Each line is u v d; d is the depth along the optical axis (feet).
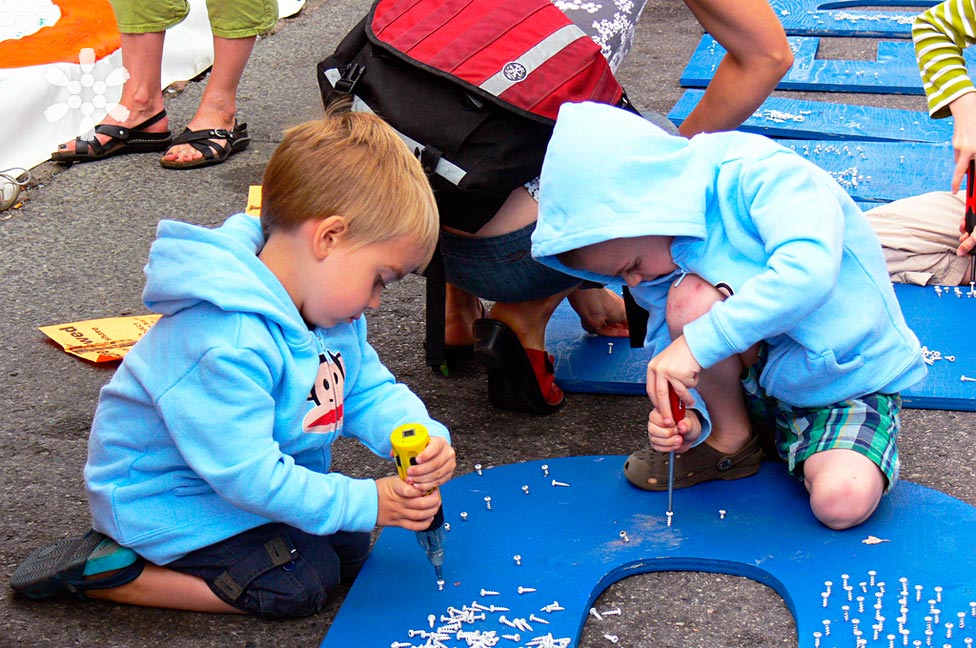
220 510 5.91
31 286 10.37
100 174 13.02
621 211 6.22
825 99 15.39
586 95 7.28
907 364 6.70
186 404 5.45
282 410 5.78
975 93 9.14
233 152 13.66
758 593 6.22
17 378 8.77
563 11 7.88
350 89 7.52
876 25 18.40
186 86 15.97
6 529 6.88
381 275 5.78
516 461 7.61
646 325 7.81
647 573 6.42
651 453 7.06
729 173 6.40
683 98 15.23
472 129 7.07
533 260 7.56
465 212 7.33
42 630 5.96
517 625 5.84
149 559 5.96
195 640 5.89
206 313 5.48
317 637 5.93
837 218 6.20
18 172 12.59
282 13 19.39
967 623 5.75
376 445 6.41
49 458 7.70
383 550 6.53
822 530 6.55
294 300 5.82
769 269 6.12
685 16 20.34
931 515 6.61
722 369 6.71
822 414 6.73
